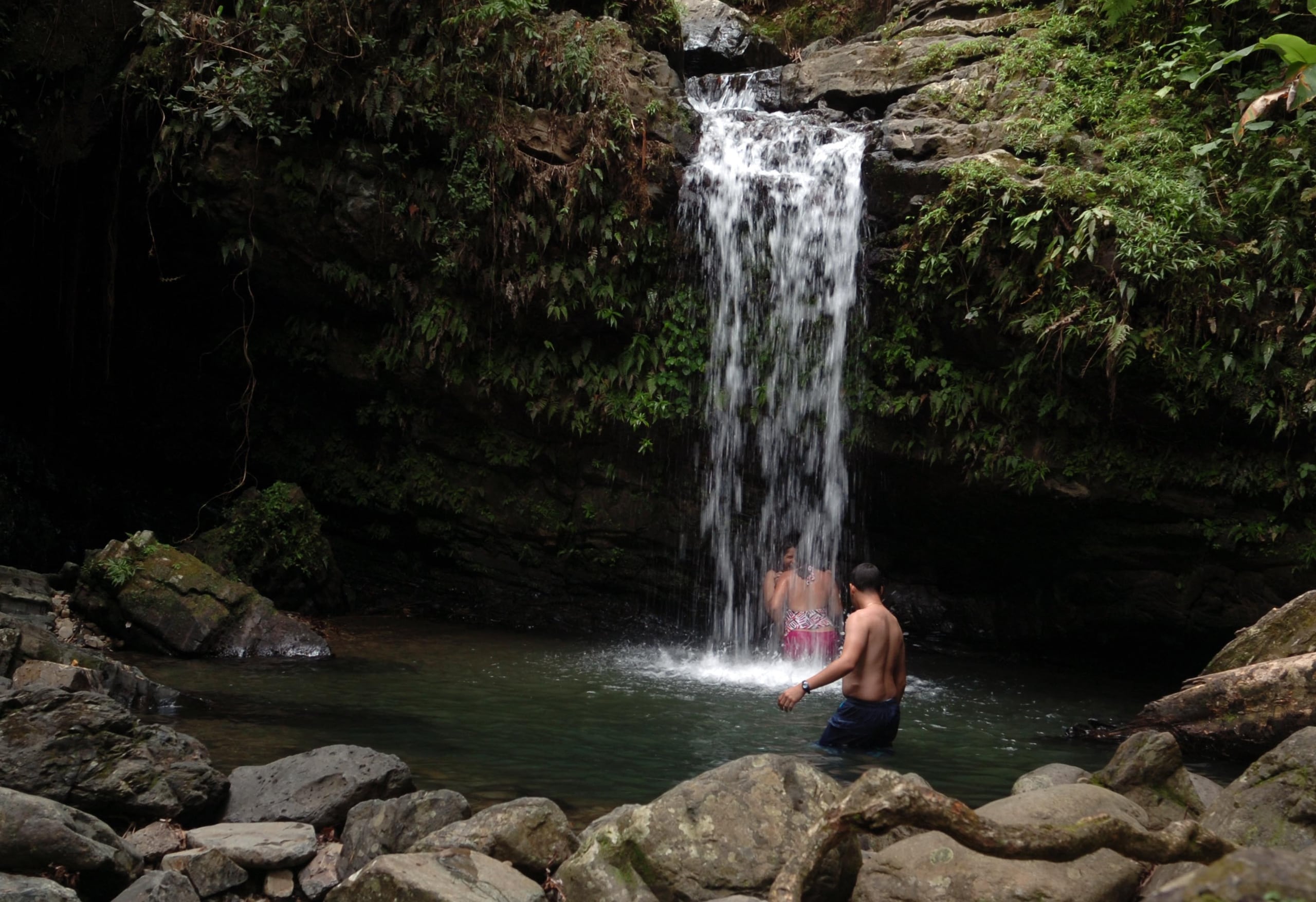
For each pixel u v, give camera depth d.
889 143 9.93
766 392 10.47
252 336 11.36
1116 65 10.00
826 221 10.27
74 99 9.91
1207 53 9.26
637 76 10.53
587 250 10.31
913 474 10.20
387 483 11.60
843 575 10.73
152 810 4.37
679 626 11.27
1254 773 3.81
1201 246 8.54
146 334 11.67
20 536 10.05
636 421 10.54
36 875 3.68
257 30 9.65
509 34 10.00
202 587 8.45
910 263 9.53
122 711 4.58
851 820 3.14
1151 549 9.52
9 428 10.88
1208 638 9.56
